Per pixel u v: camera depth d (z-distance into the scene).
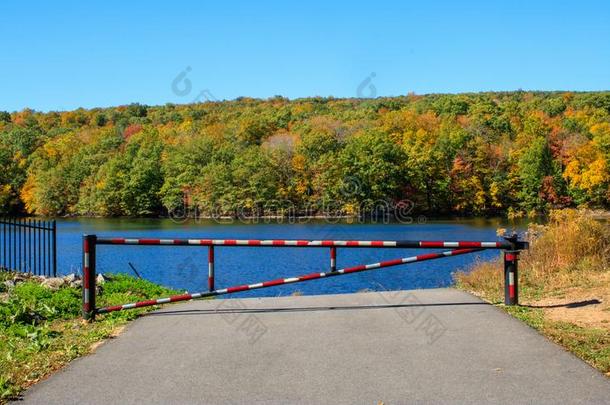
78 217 93.31
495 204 81.62
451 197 82.19
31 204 98.00
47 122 143.50
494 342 7.25
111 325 8.88
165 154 93.12
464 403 5.30
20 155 108.88
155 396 5.67
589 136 90.44
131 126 118.12
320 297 10.90
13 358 7.28
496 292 10.90
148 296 12.70
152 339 7.89
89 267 9.39
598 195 78.00
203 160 88.00
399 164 80.75
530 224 14.12
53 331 8.72
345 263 32.25
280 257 35.97
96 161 98.88
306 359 6.75
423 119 96.62
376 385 5.82
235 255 37.22
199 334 8.09
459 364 6.43
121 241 9.48
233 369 6.45
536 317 8.54
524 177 80.31
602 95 124.94
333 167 78.25
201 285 25.23
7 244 40.12
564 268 12.09
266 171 79.75
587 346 6.97
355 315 9.05
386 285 22.70
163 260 34.69
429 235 55.84
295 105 128.00
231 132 97.94
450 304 9.68
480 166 82.19
